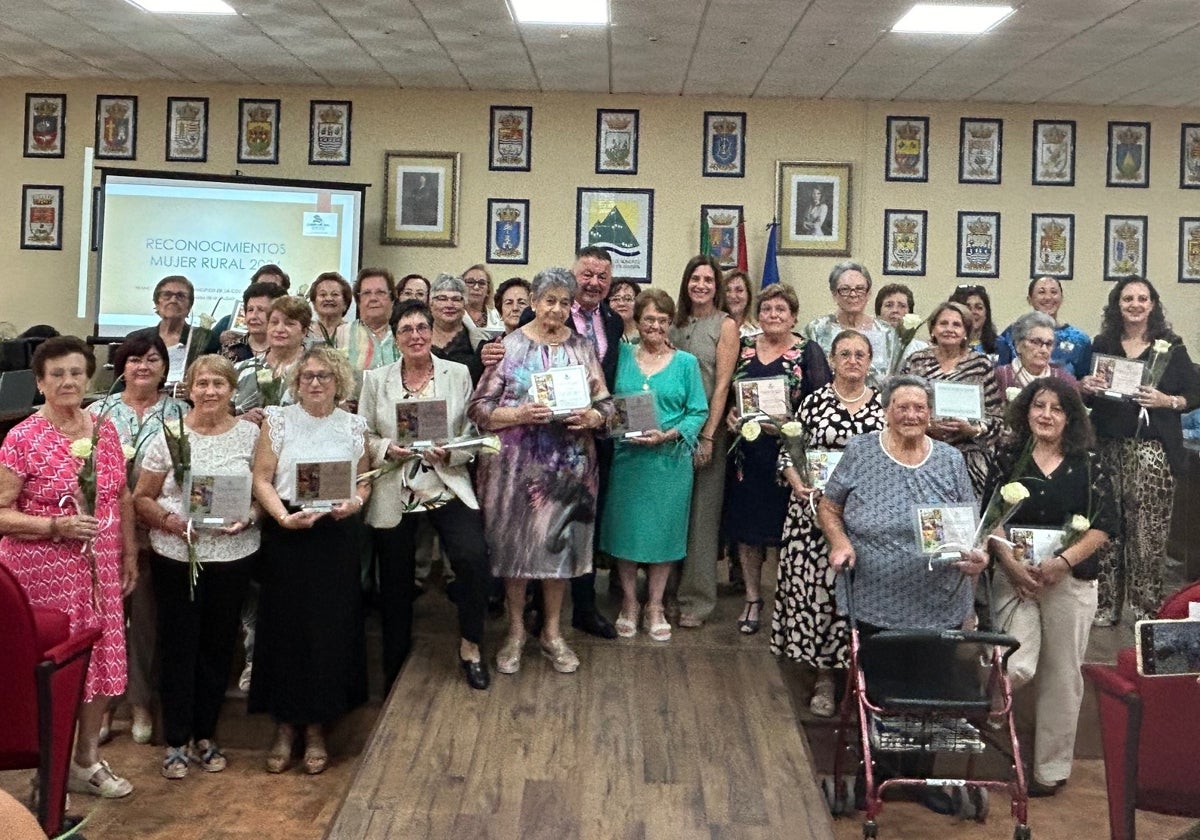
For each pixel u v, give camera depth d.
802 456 3.73
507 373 3.86
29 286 8.12
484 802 3.14
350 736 4.09
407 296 5.77
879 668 3.32
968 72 7.16
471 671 3.86
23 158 8.05
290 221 7.77
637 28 6.32
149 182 7.70
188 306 5.02
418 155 8.03
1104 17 5.92
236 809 3.58
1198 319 8.03
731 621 4.56
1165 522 4.47
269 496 3.68
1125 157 8.02
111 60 7.44
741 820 3.08
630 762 3.37
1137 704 2.87
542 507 3.83
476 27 6.42
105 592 3.44
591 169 8.05
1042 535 3.51
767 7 5.86
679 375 4.14
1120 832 2.95
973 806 3.59
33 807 3.32
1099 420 4.46
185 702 3.76
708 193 8.06
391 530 3.90
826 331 4.84
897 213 8.05
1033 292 5.80
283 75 7.71
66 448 3.35
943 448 3.48
